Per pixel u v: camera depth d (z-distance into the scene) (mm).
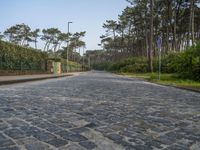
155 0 55906
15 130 5398
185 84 20422
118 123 6316
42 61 45250
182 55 26391
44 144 4555
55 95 11766
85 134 5262
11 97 10727
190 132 5691
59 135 5129
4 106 8344
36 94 12016
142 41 87562
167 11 57312
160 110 8391
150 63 43469
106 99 10734
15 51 32969
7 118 6539
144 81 28062
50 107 8367
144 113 7762
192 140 5086
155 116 7352
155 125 6242
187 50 26281
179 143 4867
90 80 27125
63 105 8852
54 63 53312
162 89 17016
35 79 24703
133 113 7703
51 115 7059
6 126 5719
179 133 5578
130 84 21562
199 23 65562
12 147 4355
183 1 50875
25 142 4637
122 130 5668
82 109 8133
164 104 9789
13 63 32156
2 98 10352
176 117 7316
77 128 5715
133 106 9039
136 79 32562
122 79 31812
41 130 5453
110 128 5801
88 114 7328
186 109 8742
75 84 19953
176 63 27781
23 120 6352
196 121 6852
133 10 68062
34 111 7586
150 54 43250
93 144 4641
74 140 4836
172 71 39062
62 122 6242
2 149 4254
